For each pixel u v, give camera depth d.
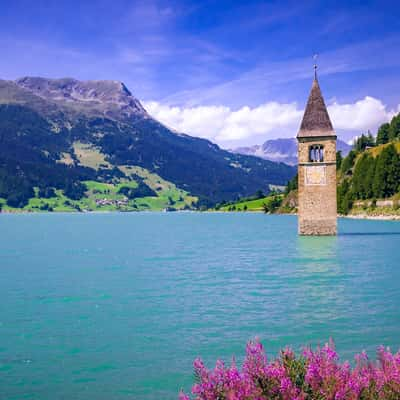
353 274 54.88
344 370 13.11
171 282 51.22
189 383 22.16
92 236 141.12
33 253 88.38
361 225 153.00
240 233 142.62
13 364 24.97
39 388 21.78
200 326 32.12
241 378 12.96
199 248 95.44
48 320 34.28
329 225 100.25
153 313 36.12
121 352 26.75
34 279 54.56
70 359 25.67
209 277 54.56
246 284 49.03
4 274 58.97
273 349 26.80
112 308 38.06
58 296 43.56
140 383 22.22
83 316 35.41
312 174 99.44
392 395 12.16
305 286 47.19
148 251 90.25
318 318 33.81
